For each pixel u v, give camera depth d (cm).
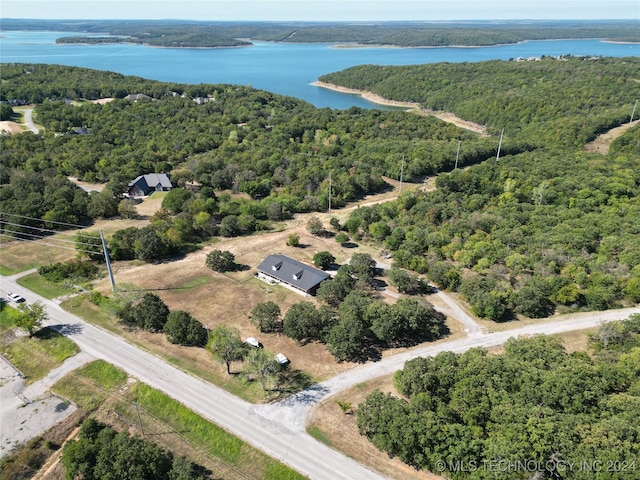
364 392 6575
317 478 5284
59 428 6003
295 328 7519
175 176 15700
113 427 6022
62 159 16638
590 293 8556
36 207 11862
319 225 12025
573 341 7681
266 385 6669
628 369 6238
